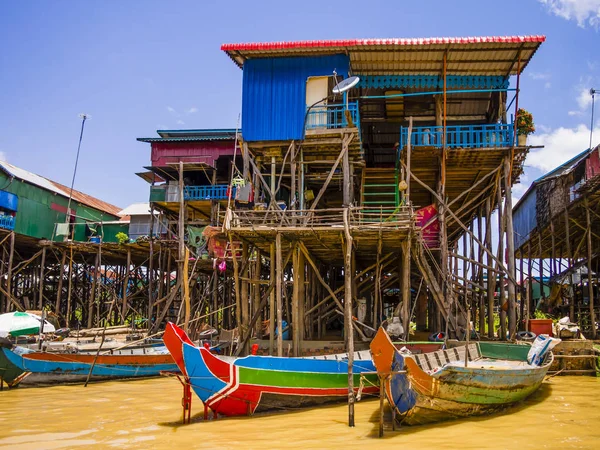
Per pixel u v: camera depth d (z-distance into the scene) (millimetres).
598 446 9500
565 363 17250
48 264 36094
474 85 20812
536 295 36062
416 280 24219
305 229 15055
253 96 19641
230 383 11922
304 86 19531
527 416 11828
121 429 11336
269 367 12312
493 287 22016
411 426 11000
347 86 17719
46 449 9891
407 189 18969
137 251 31766
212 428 11242
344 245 16062
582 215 25734
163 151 30641
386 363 10367
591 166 22016
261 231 15352
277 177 22047
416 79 20938
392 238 16172
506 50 19016
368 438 10148
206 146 30438
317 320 21266
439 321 21422
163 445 10008
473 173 21281
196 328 25156
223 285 30594
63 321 34438
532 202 31562
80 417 12586
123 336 25625
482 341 17688
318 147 19375
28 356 16719
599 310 25406
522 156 19609
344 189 18438
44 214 33531
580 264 24625
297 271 17078
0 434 10992
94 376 17766
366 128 25375
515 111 19031
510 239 19125
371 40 18781
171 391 16359
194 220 32406
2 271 29844
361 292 22141
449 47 18891
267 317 31641
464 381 10938
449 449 9289
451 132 19859
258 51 19344
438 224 19891
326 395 13133
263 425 11375
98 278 34000
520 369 11977
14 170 31797
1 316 22734
